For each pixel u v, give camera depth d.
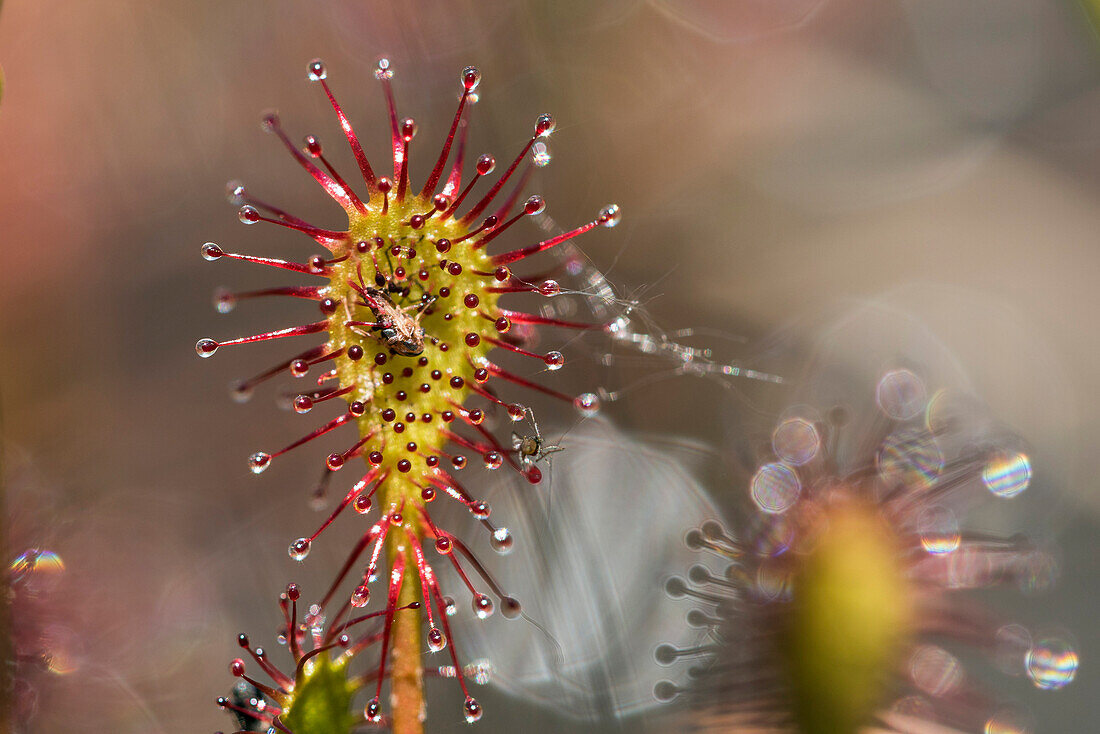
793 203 0.15
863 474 0.12
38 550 0.13
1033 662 0.12
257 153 0.15
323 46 0.16
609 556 0.13
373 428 0.11
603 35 0.16
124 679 0.13
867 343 0.14
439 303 0.11
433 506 0.13
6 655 0.12
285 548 0.14
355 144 0.11
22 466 0.13
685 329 0.14
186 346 0.14
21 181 0.15
